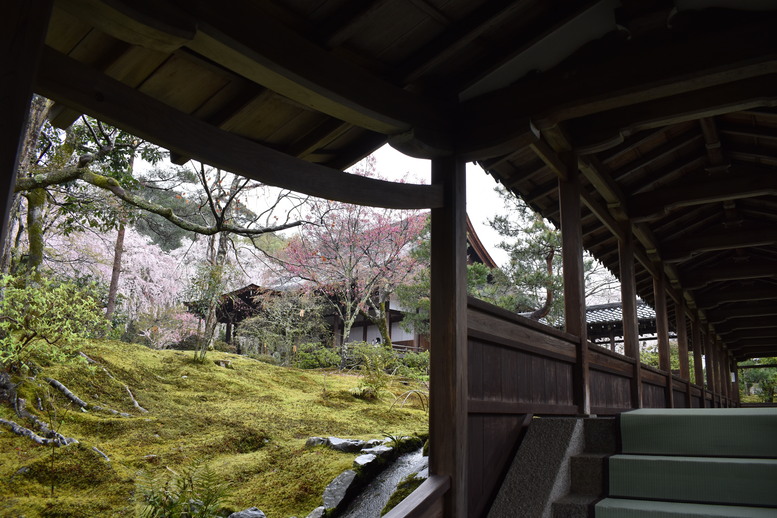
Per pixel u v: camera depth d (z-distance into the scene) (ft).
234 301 47.70
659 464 9.52
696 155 18.02
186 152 6.34
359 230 39.58
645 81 8.97
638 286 28.35
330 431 19.74
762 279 30.73
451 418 8.89
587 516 8.96
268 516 13.32
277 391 25.88
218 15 6.76
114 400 20.16
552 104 9.70
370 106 8.97
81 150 26.35
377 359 30.42
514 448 10.84
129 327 50.78
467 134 10.34
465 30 9.02
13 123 4.65
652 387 21.35
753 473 8.90
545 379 12.19
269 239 59.00
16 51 4.75
